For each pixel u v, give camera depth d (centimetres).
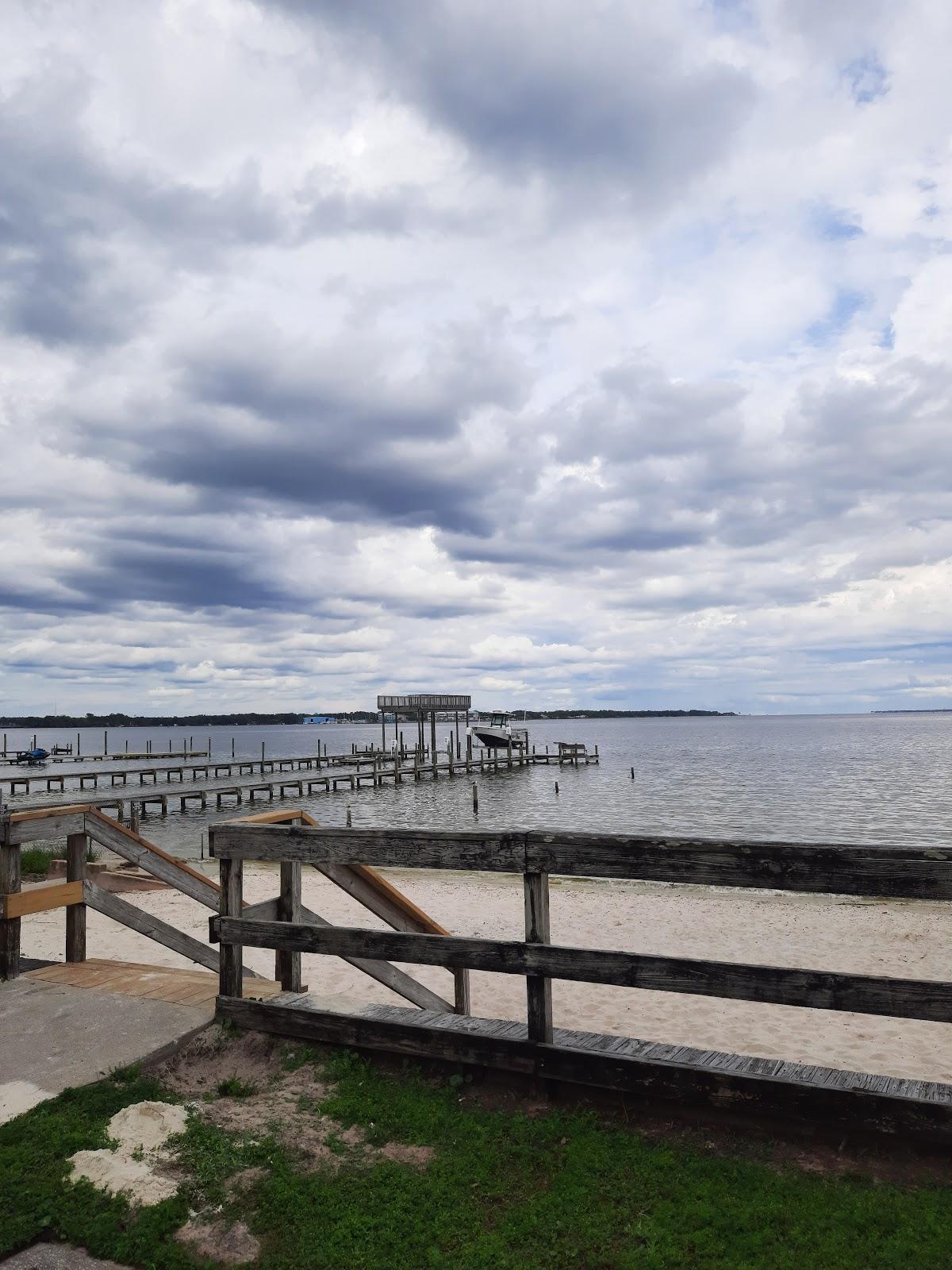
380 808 4053
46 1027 457
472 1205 313
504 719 9675
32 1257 291
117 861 1819
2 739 16625
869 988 322
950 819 3203
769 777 5478
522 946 383
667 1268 276
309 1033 436
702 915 1399
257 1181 330
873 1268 270
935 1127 315
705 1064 359
